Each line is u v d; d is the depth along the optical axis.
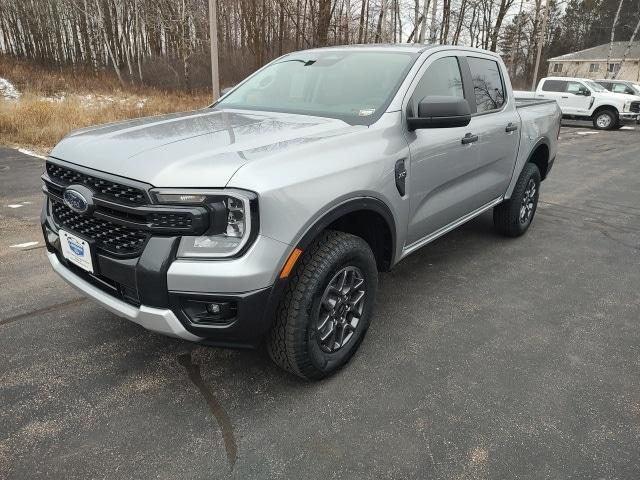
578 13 61.16
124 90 24.27
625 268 4.42
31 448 2.16
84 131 2.77
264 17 24.20
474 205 4.06
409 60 3.31
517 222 4.93
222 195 2.03
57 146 2.64
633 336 3.24
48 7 34.78
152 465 2.09
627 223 5.87
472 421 2.39
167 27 28.28
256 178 2.08
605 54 48.09
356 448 2.21
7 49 38.94
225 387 2.61
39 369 2.70
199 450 2.18
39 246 4.54
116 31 32.78
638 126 20.53
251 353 2.92
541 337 3.19
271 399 2.52
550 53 62.31
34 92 20.88
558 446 2.24
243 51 29.55
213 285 2.05
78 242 2.36
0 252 4.36
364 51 3.60
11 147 9.84
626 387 2.69
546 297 3.78
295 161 2.29
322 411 2.44
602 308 3.62
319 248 2.41
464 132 3.57
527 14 42.84
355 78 3.31
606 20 58.34
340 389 2.61
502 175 4.40
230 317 2.15
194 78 28.48
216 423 2.34
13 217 5.42
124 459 2.12
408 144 2.99
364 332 2.85
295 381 2.67
